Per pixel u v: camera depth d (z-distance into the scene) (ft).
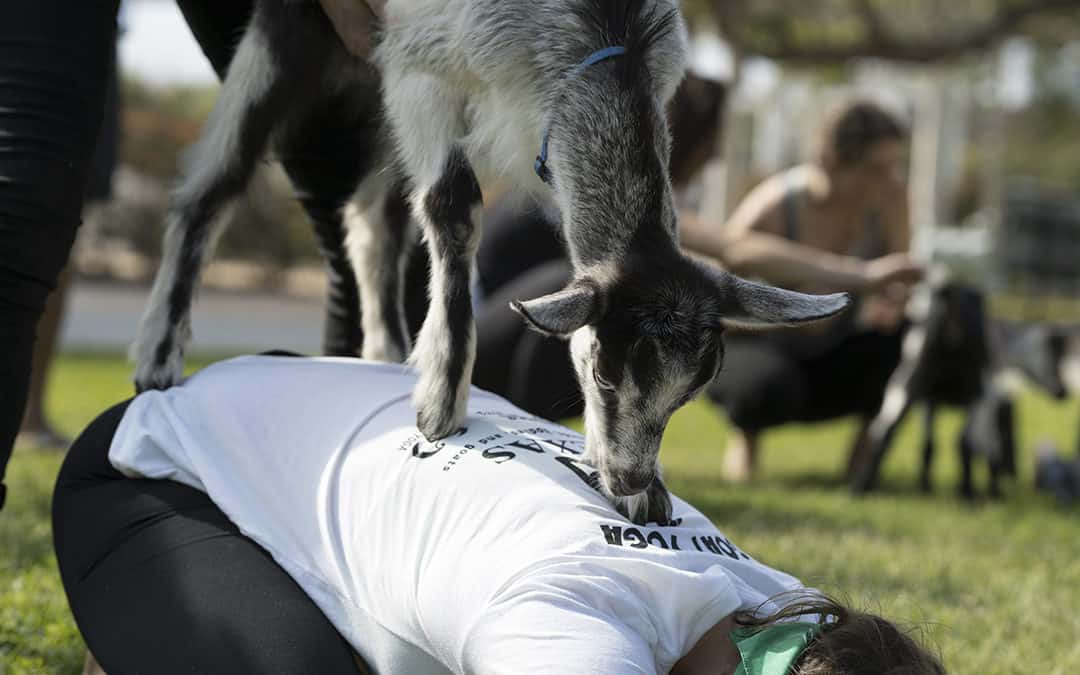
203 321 51.65
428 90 11.30
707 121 17.31
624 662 6.87
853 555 16.33
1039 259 56.34
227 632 7.88
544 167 10.67
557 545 7.45
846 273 20.17
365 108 13.01
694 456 27.63
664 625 7.34
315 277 80.48
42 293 9.49
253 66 12.59
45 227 9.31
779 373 23.53
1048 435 34.12
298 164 13.39
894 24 45.09
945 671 7.30
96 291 62.95
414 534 7.93
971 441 23.13
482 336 16.99
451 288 10.54
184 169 12.95
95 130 9.62
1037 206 56.08
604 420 9.15
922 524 19.71
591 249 9.98
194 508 8.83
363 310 13.33
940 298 22.66
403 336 13.17
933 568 15.88
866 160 23.99
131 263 70.23
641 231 9.84
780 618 7.32
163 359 11.96
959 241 22.70
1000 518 20.84
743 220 24.75
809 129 70.64
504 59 10.71
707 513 19.20
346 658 7.88
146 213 68.18
